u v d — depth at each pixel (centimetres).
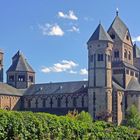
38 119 3133
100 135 4200
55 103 14000
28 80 15688
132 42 15075
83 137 3775
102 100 12538
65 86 14162
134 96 13338
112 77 13825
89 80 12850
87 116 9525
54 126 3300
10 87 15012
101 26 13112
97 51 12769
